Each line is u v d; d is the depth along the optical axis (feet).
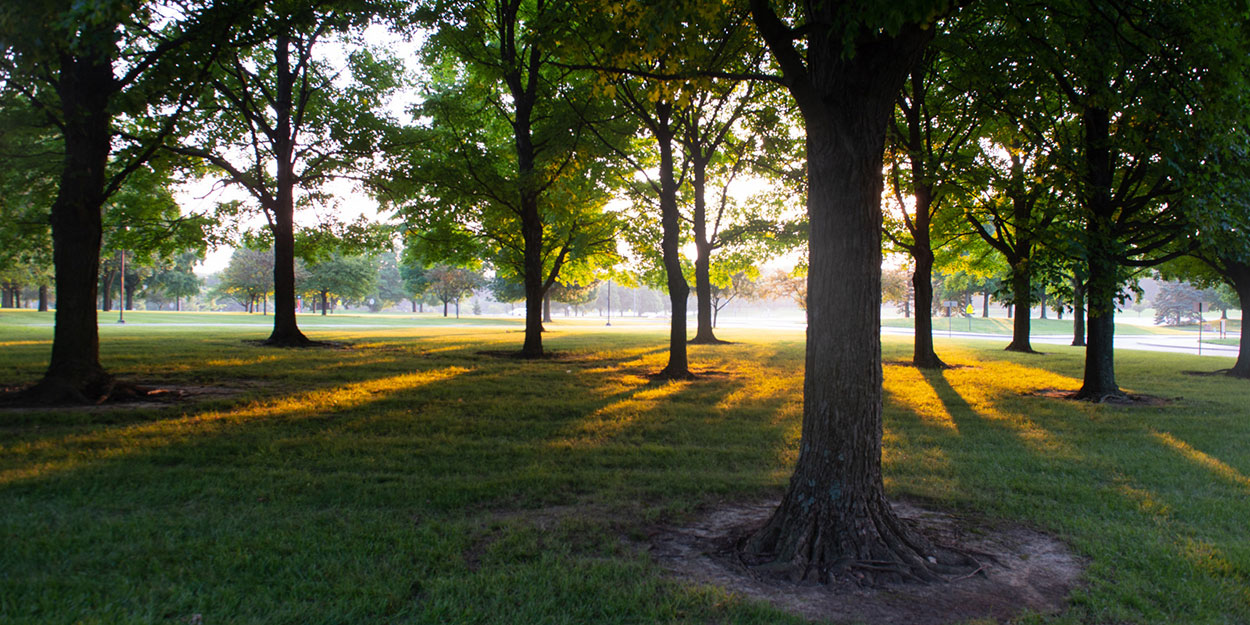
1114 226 36.99
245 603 11.86
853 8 12.96
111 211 66.44
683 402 36.63
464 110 59.88
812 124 14.70
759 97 53.31
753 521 16.98
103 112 33.94
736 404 36.17
